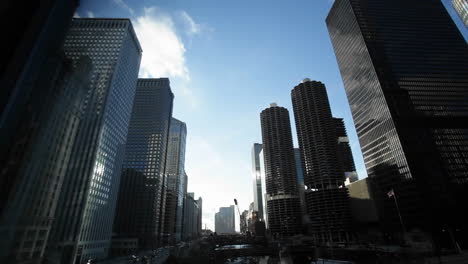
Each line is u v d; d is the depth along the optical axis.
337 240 159.38
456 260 56.66
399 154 137.75
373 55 165.00
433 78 157.00
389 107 146.88
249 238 191.62
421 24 177.38
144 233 177.25
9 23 3.92
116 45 79.44
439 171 127.19
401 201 133.12
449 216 114.38
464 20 180.88
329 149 198.25
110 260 92.62
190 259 102.25
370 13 182.88
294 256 113.25
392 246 108.88
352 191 178.75
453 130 139.88
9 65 3.82
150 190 198.00
